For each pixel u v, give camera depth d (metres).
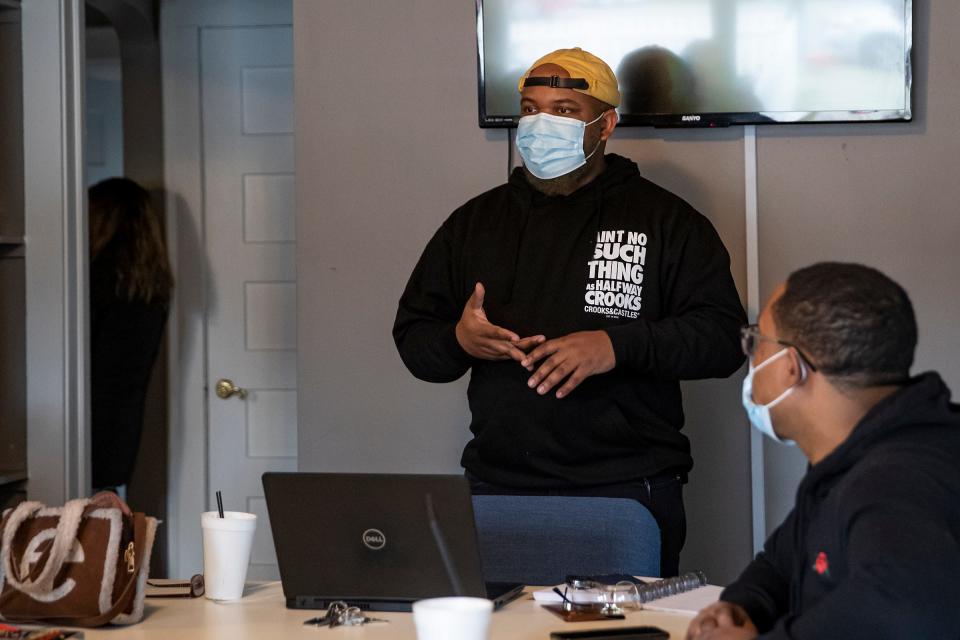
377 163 3.19
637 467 2.43
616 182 2.60
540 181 2.59
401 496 1.75
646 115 3.04
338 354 3.21
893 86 2.98
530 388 2.46
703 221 2.59
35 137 3.20
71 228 3.22
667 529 2.46
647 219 2.55
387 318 3.19
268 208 4.17
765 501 3.07
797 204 3.06
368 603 1.81
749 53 3.00
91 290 3.97
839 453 1.39
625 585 1.85
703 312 2.46
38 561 1.74
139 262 4.00
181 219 4.20
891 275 3.04
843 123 3.03
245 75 4.17
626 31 3.03
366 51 3.19
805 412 1.43
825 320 1.38
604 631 1.60
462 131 3.16
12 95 3.21
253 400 4.19
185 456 4.20
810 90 3.00
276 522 1.82
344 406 3.21
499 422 2.48
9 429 3.24
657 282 2.52
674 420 2.55
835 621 1.21
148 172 4.21
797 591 1.48
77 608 1.73
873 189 3.04
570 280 2.53
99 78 4.66
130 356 3.99
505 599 1.83
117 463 3.97
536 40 3.06
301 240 3.22
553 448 2.45
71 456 3.23
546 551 2.14
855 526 1.27
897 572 1.20
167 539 4.20
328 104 3.21
